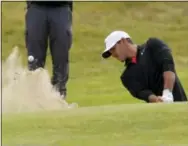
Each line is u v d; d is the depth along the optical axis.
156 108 14.88
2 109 17.50
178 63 59.31
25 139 13.05
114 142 12.56
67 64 27.72
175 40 68.19
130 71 20.27
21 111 17.00
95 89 44.91
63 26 27.53
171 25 73.12
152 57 20.05
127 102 37.94
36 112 15.66
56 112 15.34
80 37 67.38
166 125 13.52
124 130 13.26
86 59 59.66
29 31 27.34
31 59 26.45
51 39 27.58
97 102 38.34
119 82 48.69
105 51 20.58
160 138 12.70
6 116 15.23
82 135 13.06
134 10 76.94
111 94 41.97
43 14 27.38
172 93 19.97
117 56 20.50
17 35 64.56
